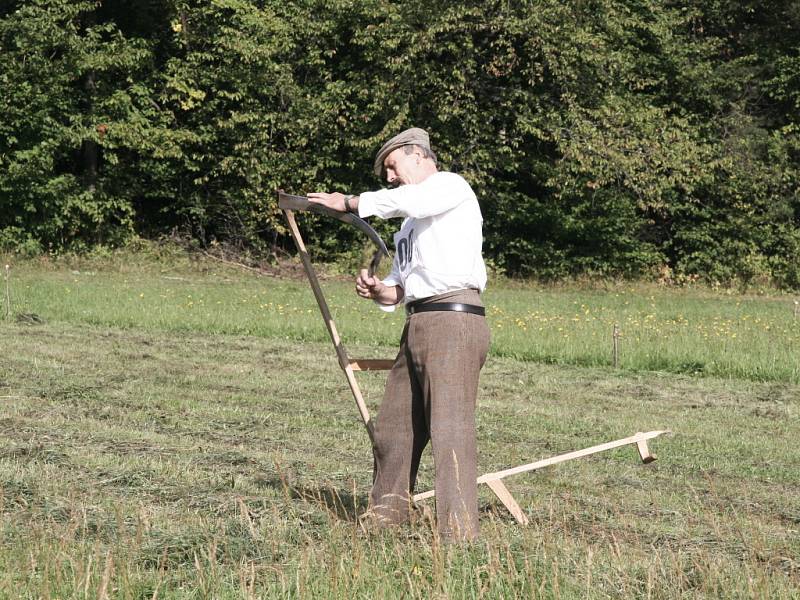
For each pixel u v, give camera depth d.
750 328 24.97
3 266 37.38
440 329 7.32
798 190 47.16
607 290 43.31
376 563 6.57
